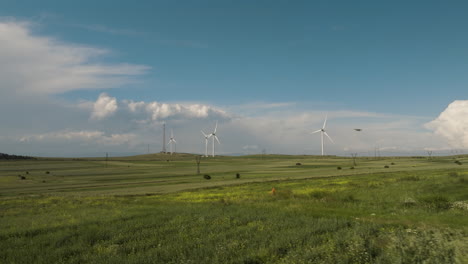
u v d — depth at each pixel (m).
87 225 19.70
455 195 31.67
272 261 11.66
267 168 153.12
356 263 10.77
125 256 12.66
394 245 12.52
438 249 11.73
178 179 96.25
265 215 21.62
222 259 11.81
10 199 50.00
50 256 12.99
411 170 92.44
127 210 27.28
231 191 50.09
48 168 182.00
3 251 13.93
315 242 13.85
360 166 140.62
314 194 35.94
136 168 178.75
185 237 15.74
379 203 28.61
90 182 95.19
